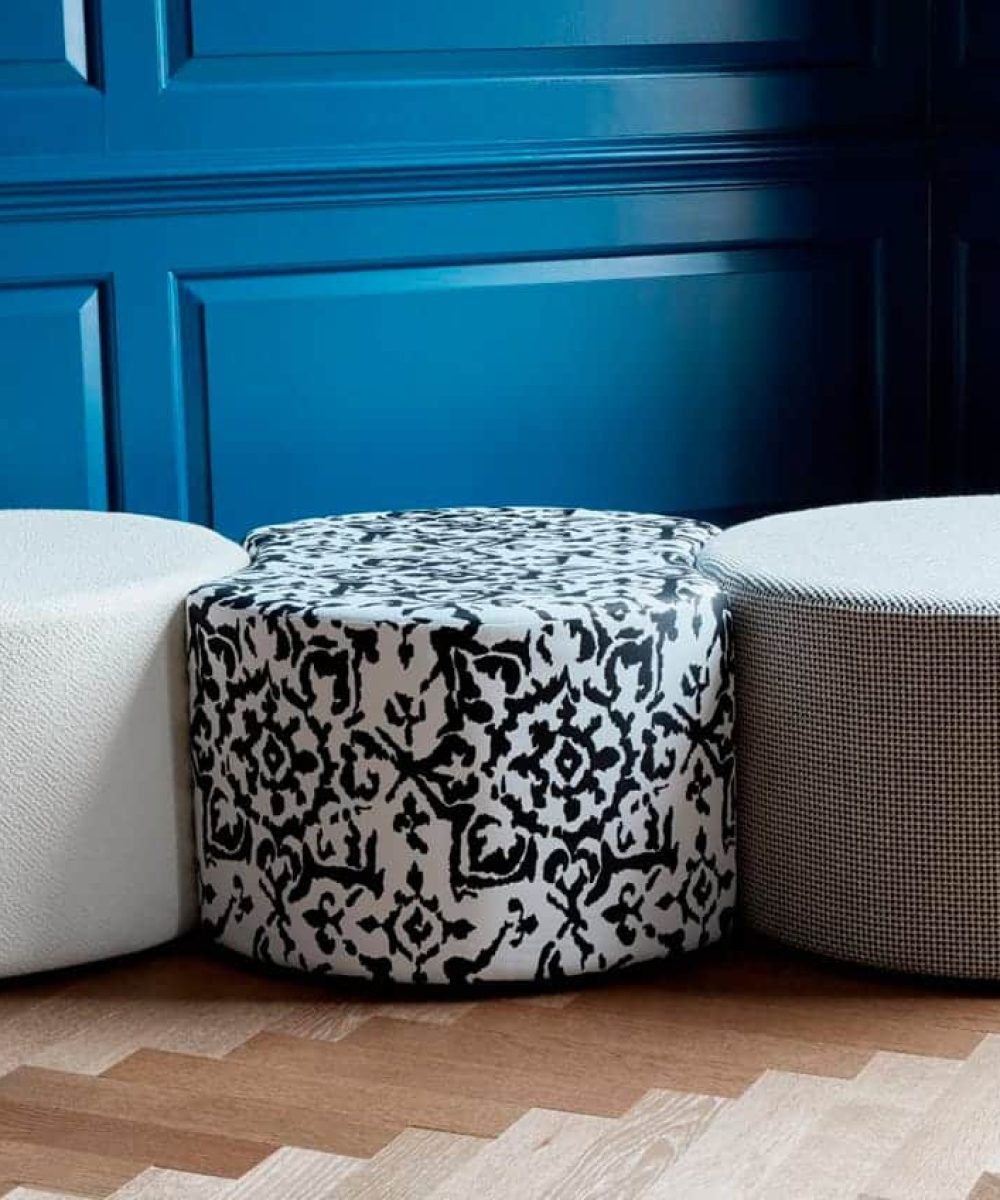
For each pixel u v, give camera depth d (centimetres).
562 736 222
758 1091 203
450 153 346
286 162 338
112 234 331
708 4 357
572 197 355
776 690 232
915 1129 194
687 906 233
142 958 241
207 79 333
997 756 221
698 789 232
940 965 226
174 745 238
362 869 224
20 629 224
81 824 231
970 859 223
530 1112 200
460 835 221
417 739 220
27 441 331
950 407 384
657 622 226
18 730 226
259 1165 190
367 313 347
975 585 227
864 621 223
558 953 226
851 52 369
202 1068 211
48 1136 197
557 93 351
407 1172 188
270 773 228
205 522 345
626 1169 188
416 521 279
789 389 375
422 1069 210
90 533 266
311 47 337
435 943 224
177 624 237
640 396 365
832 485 382
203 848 238
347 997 228
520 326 356
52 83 325
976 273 375
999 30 361
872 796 225
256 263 340
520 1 347
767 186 367
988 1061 209
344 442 349
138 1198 184
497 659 219
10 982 234
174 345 338
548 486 362
